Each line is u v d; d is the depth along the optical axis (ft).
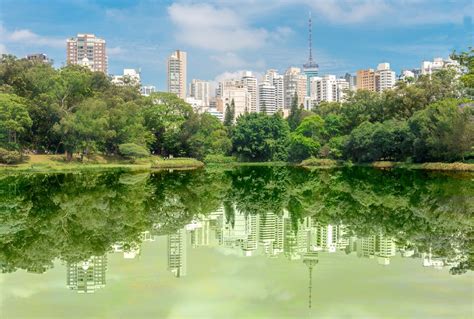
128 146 288.51
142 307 34.73
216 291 38.70
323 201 109.60
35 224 76.43
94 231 70.49
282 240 63.57
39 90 277.64
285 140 413.80
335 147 326.85
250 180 185.37
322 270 46.01
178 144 340.39
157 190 135.13
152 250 56.95
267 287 39.93
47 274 45.65
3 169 224.33
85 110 264.31
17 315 33.63
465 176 173.99
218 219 84.33
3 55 281.13
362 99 332.60
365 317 32.42
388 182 158.71
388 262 49.44
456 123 203.21
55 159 269.23
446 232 67.21
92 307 35.06
